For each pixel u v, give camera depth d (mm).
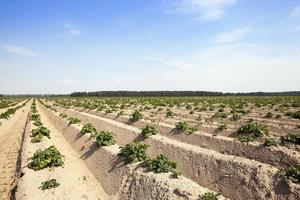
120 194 13914
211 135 20906
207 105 52719
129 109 50312
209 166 14820
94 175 17125
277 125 24422
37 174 15344
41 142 22953
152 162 14141
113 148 18562
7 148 24156
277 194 11453
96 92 172750
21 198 12703
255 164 13148
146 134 21812
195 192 11328
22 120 44250
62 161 17172
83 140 23594
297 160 14375
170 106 50875
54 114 47562
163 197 11750
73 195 13391
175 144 18531
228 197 12977
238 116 28891
